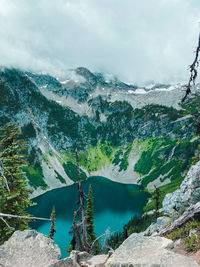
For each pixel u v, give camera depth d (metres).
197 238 13.27
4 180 8.36
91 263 10.00
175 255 8.02
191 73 7.20
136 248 9.26
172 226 18.25
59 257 9.58
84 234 17.70
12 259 9.12
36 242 10.09
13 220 19.80
